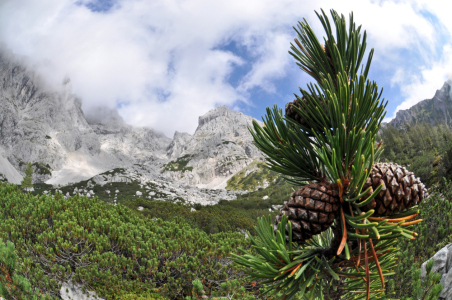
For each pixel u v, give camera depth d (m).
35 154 164.12
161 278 7.27
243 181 174.38
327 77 1.35
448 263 4.27
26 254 6.01
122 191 88.75
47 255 6.18
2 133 157.62
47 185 103.56
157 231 8.78
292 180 1.52
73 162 185.38
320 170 1.42
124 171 110.31
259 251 1.14
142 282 7.12
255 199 72.25
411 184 1.05
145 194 85.50
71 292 6.02
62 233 6.64
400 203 1.04
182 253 7.82
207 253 7.52
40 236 6.38
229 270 7.31
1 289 4.34
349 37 1.34
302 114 1.33
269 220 1.23
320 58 1.40
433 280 2.93
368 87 1.14
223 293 6.14
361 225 0.95
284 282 1.13
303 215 1.11
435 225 6.93
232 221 23.19
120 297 6.34
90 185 94.06
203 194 107.12
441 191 10.74
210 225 20.52
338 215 1.16
